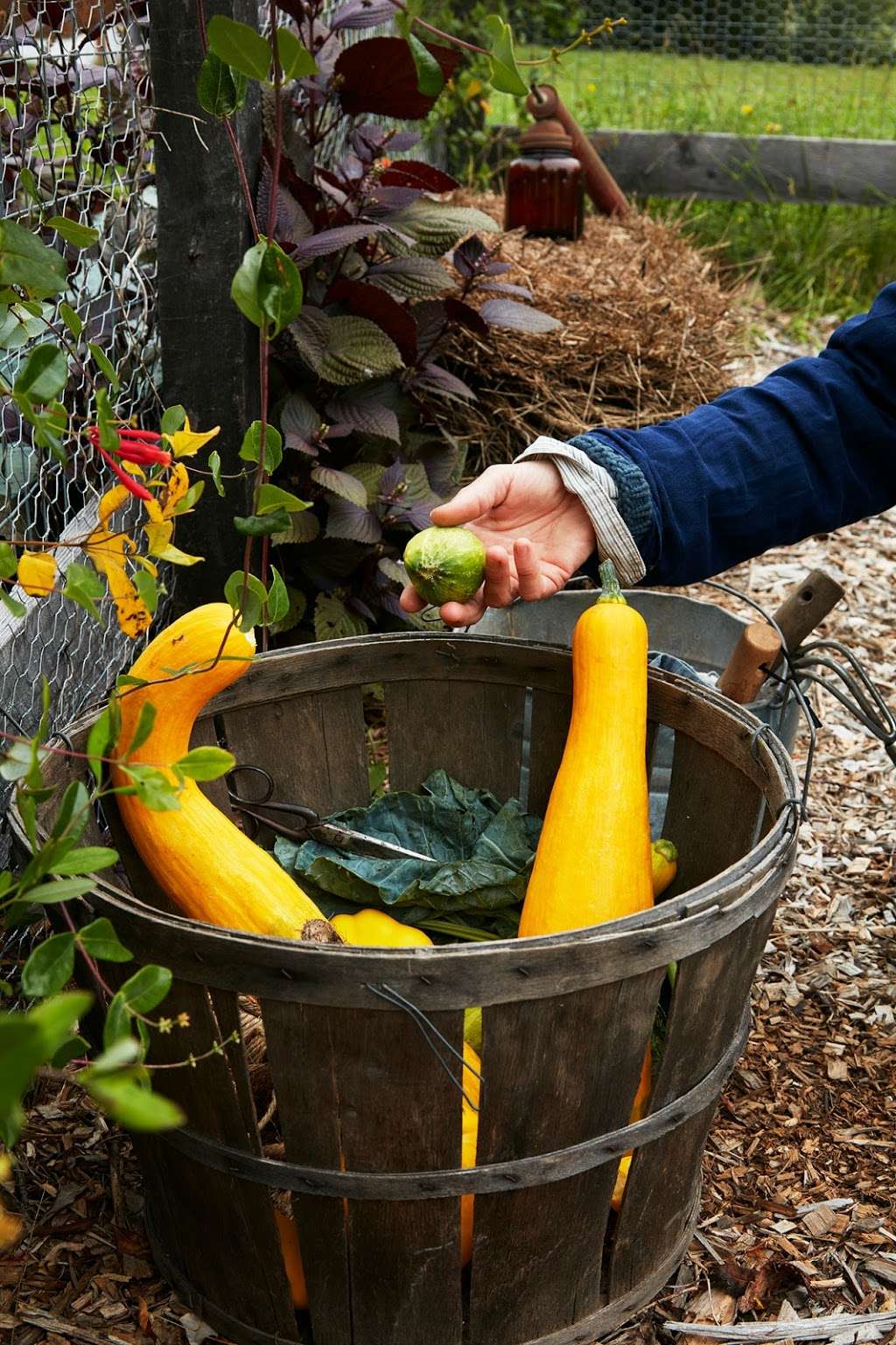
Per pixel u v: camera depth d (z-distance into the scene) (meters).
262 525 1.10
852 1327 1.41
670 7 6.18
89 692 1.87
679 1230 1.44
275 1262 1.29
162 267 1.97
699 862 1.63
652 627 2.18
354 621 2.41
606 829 1.46
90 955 1.02
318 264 2.30
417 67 1.01
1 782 1.62
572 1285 1.33
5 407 1.68
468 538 1.53
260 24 2.07
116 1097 0.67
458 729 1.78
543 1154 1.21
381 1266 1.25
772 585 3.32
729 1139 1.68
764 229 5.57
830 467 1.65
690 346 3.16
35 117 1.78
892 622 3.18
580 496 1.55
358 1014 1.10
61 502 1.92
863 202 5.43
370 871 1.66
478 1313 1.30
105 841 1.65
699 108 6.11
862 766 2.59
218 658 1.22
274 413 2.31
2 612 1.66
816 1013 1.92
